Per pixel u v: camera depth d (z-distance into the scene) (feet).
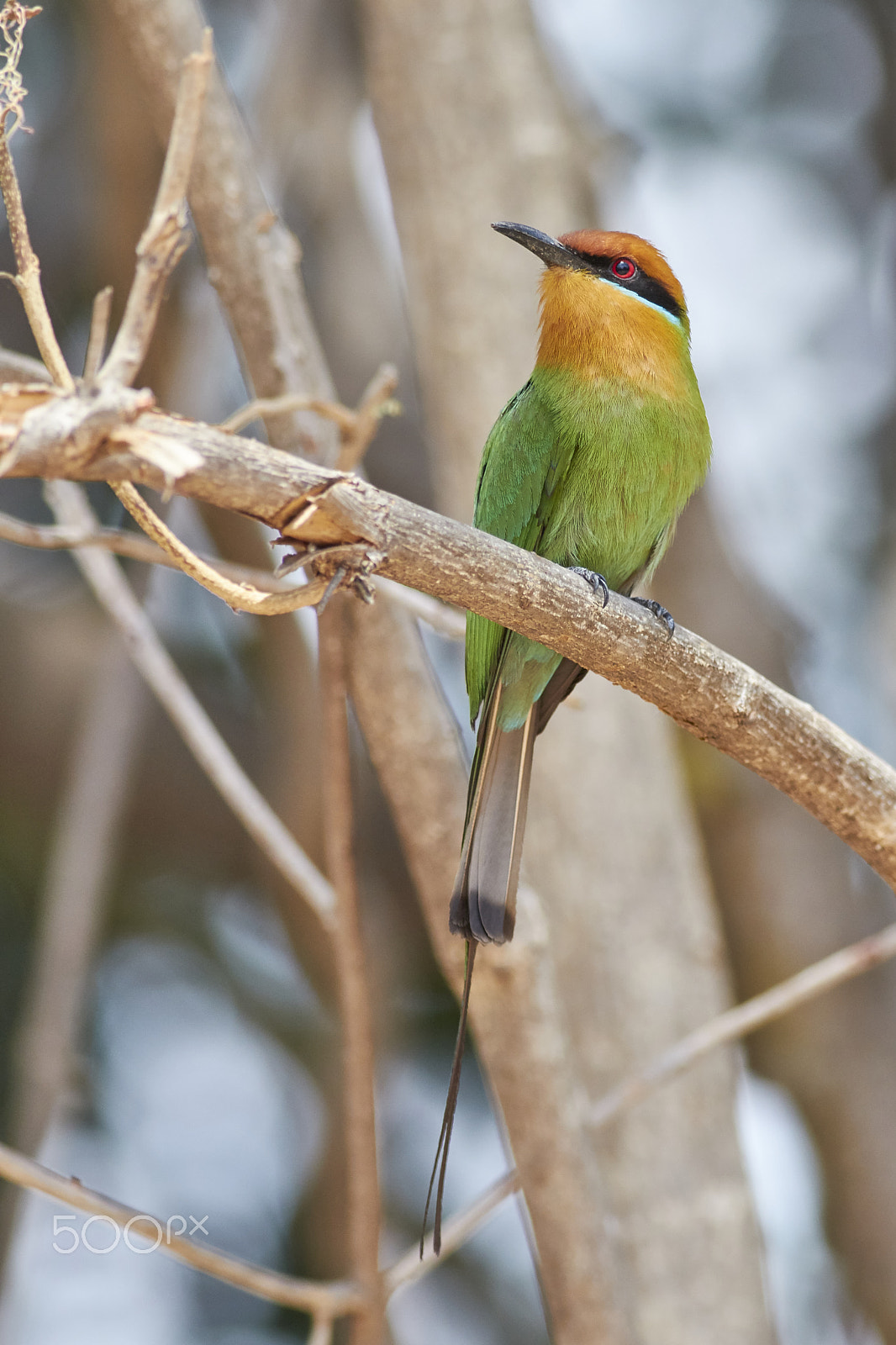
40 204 44.37
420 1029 43.27
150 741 41.63
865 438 47.32
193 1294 41.19
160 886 43.57
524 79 33.76
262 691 42.98
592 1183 23.45
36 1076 29.14
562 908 30.32
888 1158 38.70
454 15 33.30
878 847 19.56
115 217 35.96
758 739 18.86
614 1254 23.50
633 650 17.95
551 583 17.08
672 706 18.78
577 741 30.81
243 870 43.60
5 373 21.79
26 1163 19.49
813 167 49.34
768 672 42.14
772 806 40.52
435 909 24.14
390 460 44.86
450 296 32.73
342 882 22.54
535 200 33.17
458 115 33.12
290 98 35.27
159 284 13.76
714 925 31.53
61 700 40.81
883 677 44.65
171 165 13.89
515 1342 41.29
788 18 49.32
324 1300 21.31
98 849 31.01
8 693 40.60
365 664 23.54
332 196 44.29
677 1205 29.35
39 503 44.39
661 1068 23.99
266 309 23.63
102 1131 42.29
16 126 14.15
